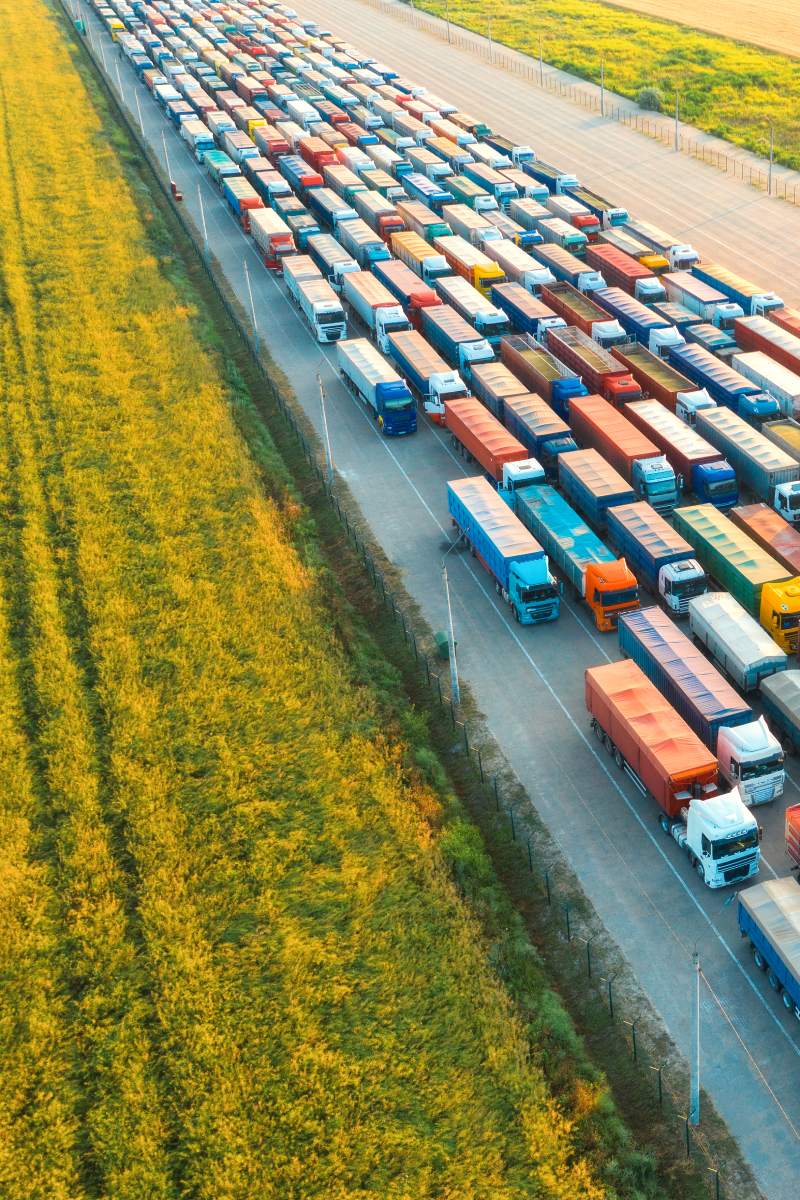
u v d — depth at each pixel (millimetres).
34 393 109375
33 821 63719
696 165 159625
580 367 99812
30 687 73938
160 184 164250
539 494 84688
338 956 54375
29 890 59062
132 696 71625
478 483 85188
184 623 78125
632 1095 48969
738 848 56094
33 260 137375
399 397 98062
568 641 75375
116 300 126812
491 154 156625
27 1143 47312
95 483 94562
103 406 106500
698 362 99188
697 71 198500
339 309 115000
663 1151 46781
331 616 79000
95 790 65000
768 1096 48156
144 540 87562
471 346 103625
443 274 121000
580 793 64000
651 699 63812
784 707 64375
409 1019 51219
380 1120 47250
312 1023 51125
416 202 140125
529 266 118750
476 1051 49938
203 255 137750
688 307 111812
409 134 168375
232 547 86062
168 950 55031
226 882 58719
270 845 60625
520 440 93500
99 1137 47469
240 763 66375
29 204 153000
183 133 175500
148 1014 52375
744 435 88375
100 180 160625
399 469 95688
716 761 59500
